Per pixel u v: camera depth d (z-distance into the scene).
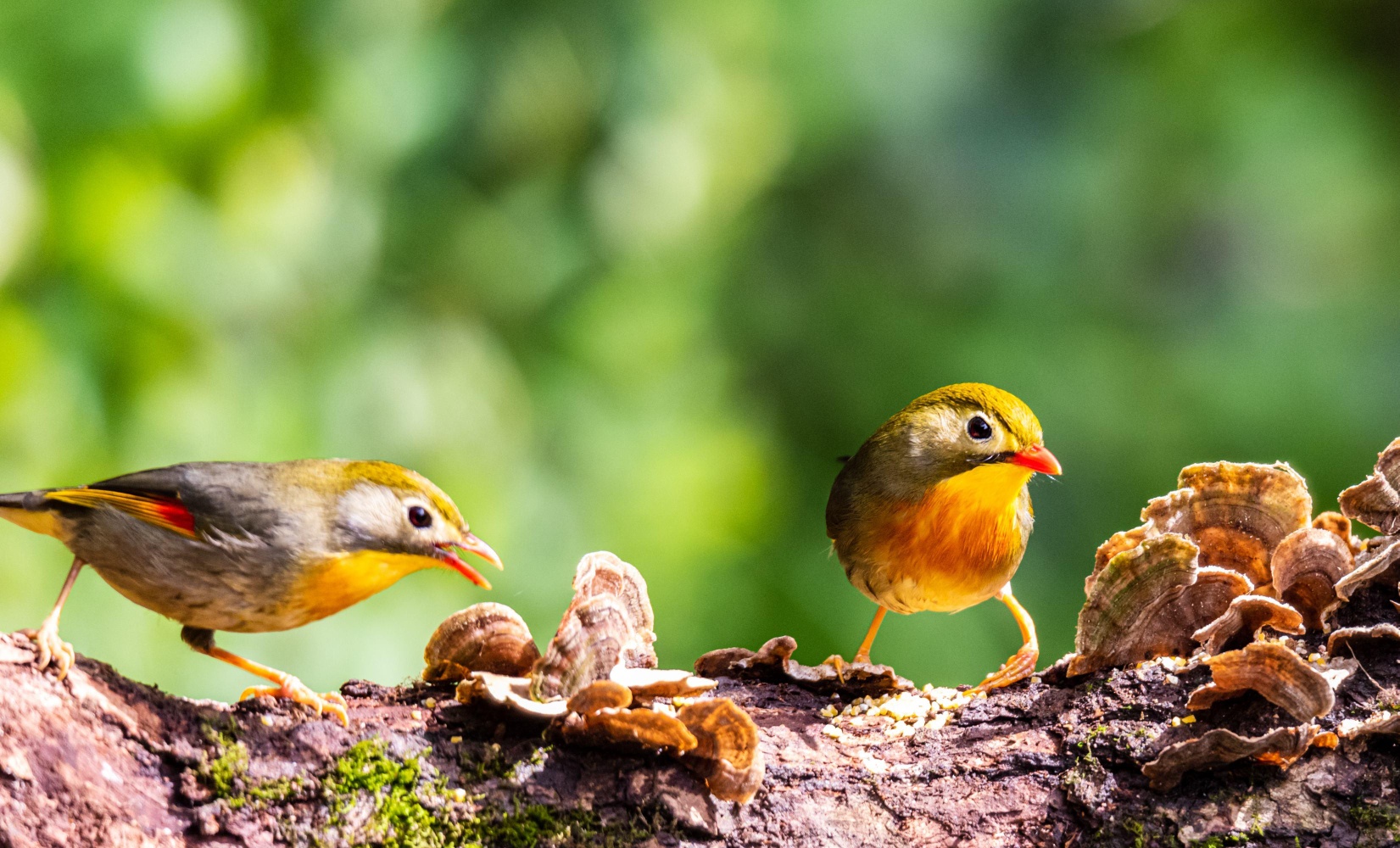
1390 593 6.69
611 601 6.32
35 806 5.29
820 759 6.48
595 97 13.08
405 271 12.61
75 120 10.60
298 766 5.81
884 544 8.52
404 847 5.79
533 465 12.94
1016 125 14.59
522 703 5.92
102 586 10.45
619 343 14.24
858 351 15.07
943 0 14.75
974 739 6.52
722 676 7.68
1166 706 6.27
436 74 12.27
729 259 15.48
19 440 10.26
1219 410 14.44
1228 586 6.61
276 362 11.63
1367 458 14.38
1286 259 15.07
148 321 10.78
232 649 10.83
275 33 11.55
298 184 11.89
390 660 11.19
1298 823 5.80
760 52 15.24
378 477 6.61
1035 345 14.53
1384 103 15.05
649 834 5.91
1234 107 14.96
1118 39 14.99
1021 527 8.62
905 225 15.11
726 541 13.73
